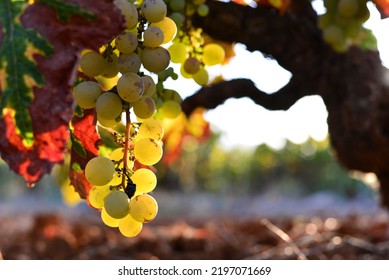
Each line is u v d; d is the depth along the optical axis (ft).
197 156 23.61
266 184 28.25
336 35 3.35
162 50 2.18
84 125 2.18
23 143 1.93
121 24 1.94
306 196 26.66
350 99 3.59
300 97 3.89
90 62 2.13
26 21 1.92
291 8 3.46
